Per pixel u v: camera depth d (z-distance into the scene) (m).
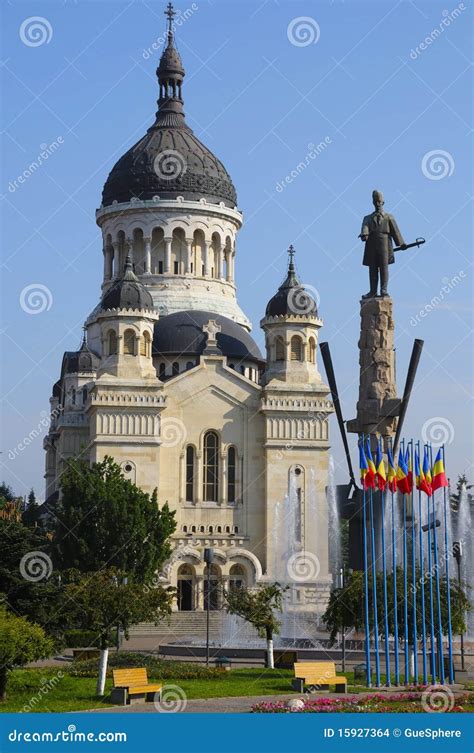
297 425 145.62
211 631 128.25
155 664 78.62
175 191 174.50
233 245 179.12
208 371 147.62
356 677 74.00
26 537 76.44
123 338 143.88
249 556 141.88
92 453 142.25
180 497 144.62
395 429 99.50
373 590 71.62
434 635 76.69
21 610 73.12
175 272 173.62
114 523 127.69
